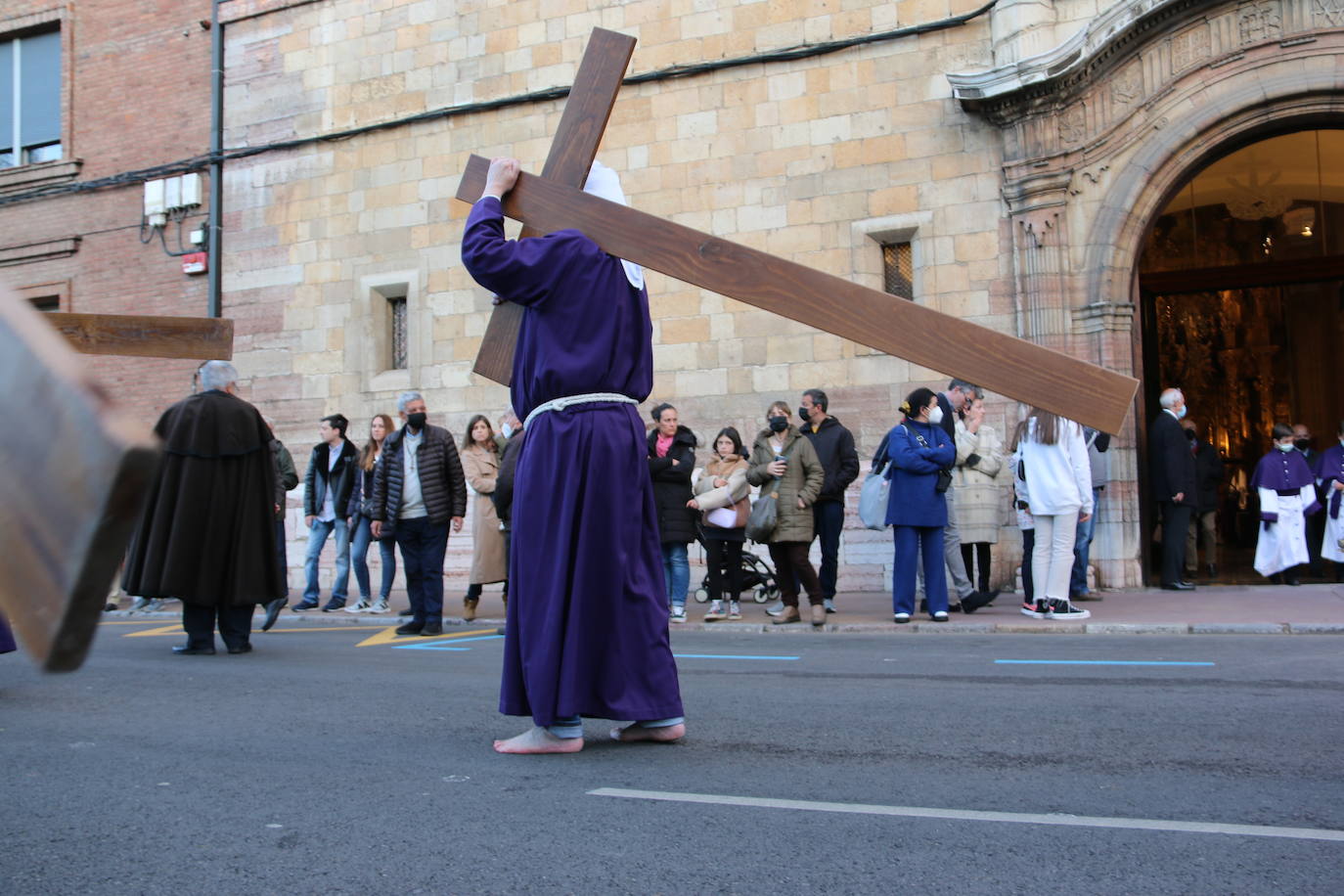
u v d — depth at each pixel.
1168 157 11.38
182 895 2.48
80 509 0.59
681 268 3.40
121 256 16.80
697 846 2.78
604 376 3.82
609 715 3.89
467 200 3.89
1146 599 10.53
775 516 9.20
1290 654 6.86
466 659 7.26
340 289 15.31
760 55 13.02
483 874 2.59
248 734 4.48
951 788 3.40
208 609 7.65
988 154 12.07
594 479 3.81
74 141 17.23
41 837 2.97
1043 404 2.70
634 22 13.74
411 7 15.11
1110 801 3.25
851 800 3.25
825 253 12.70
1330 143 12.13
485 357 3.99
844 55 12.71
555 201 3.78
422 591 9.45
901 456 9.05
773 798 3.27
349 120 15.40
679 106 13.42
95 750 4.16
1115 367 11.52
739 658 7.10
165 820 3.14
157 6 16.84
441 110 14.75
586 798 3.28
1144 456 11.98
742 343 13.00
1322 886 2.46
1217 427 16.44
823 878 2.53
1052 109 11.66
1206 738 4.24
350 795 3.37
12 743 4.30
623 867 2.63
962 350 2.79
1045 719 4.65
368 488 11.61
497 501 9.48
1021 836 2.86
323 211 15.47
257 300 15.80
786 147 12.93
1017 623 8.80
